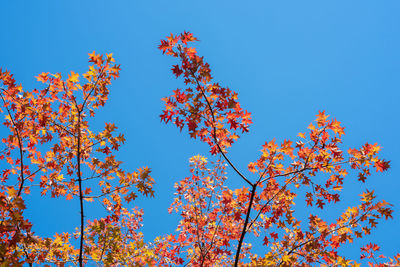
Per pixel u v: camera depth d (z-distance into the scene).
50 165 6.29
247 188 6.57
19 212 4.62
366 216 5.89
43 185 6.33
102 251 6.39
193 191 8.03
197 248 7.75
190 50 5.36
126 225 7.84
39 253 5.86
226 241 7.18
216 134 5.81
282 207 6.68
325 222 6.34
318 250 6.18
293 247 6.41
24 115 6.25
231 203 6.95
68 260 6.04
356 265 5.88
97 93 6.06
